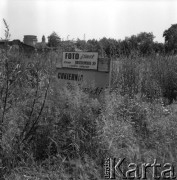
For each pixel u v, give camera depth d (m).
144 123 5.25
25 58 6.29
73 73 7.72
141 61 9.30
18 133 4.12
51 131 4.36
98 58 7.35
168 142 4.64
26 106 4.42
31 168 4.02
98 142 4.32
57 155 4.19
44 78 4.56
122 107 5.39
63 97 4.64
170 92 8.59
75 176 3.87
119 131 4.46
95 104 4.75
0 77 4.16
